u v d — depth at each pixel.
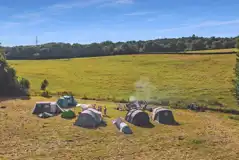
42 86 81.94
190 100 69.06
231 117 55.16
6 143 36.94
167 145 38.50
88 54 177.75
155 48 181.88
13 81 77.25
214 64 108.19
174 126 48.31
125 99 71.19
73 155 33.75
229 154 35.75
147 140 40.41
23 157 32.56
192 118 54.41
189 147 38.00
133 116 48.81
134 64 121.75
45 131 42.75
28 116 51.84
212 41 190.00
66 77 102.12
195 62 114.50
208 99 69.31
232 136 43.38
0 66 76.06
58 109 55.25
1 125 45.06
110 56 152.25
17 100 67.62
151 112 58.72
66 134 41.66
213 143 39.91
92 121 46.09
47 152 34.38
